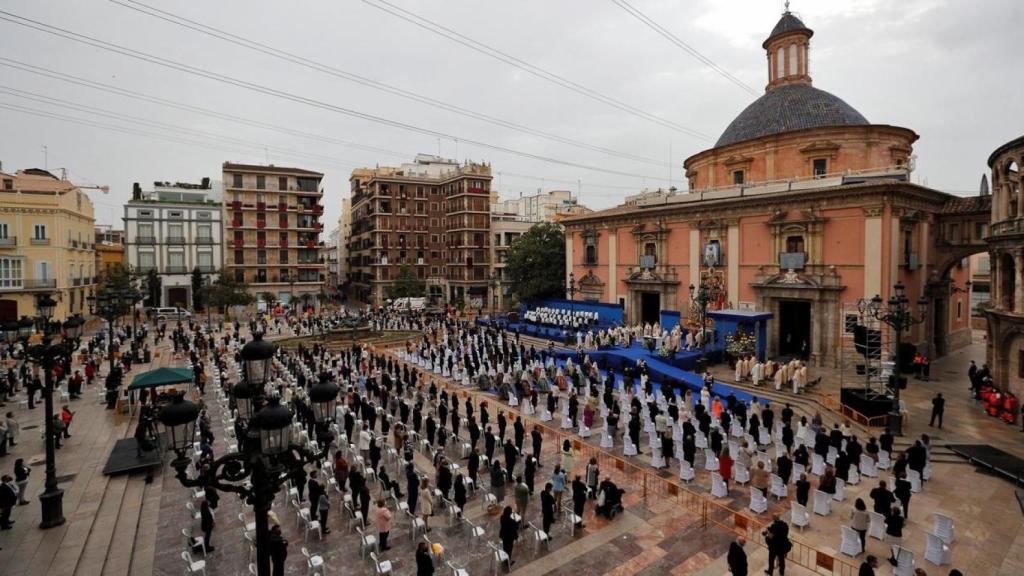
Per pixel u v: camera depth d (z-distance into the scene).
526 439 22.12
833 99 40.03
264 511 7.99
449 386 30.77
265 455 7.92
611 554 13.65
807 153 37.16
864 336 25.69
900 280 31.92
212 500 14.09
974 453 18.91
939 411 21.86
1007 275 24.34
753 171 40.00
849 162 36.12
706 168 43.81
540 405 26.53
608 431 20.78
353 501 15.66
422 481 14.74
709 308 39.19
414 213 85.38
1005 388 23.94
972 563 12.92
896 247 31.33
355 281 99.81
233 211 74.69
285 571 13.12
